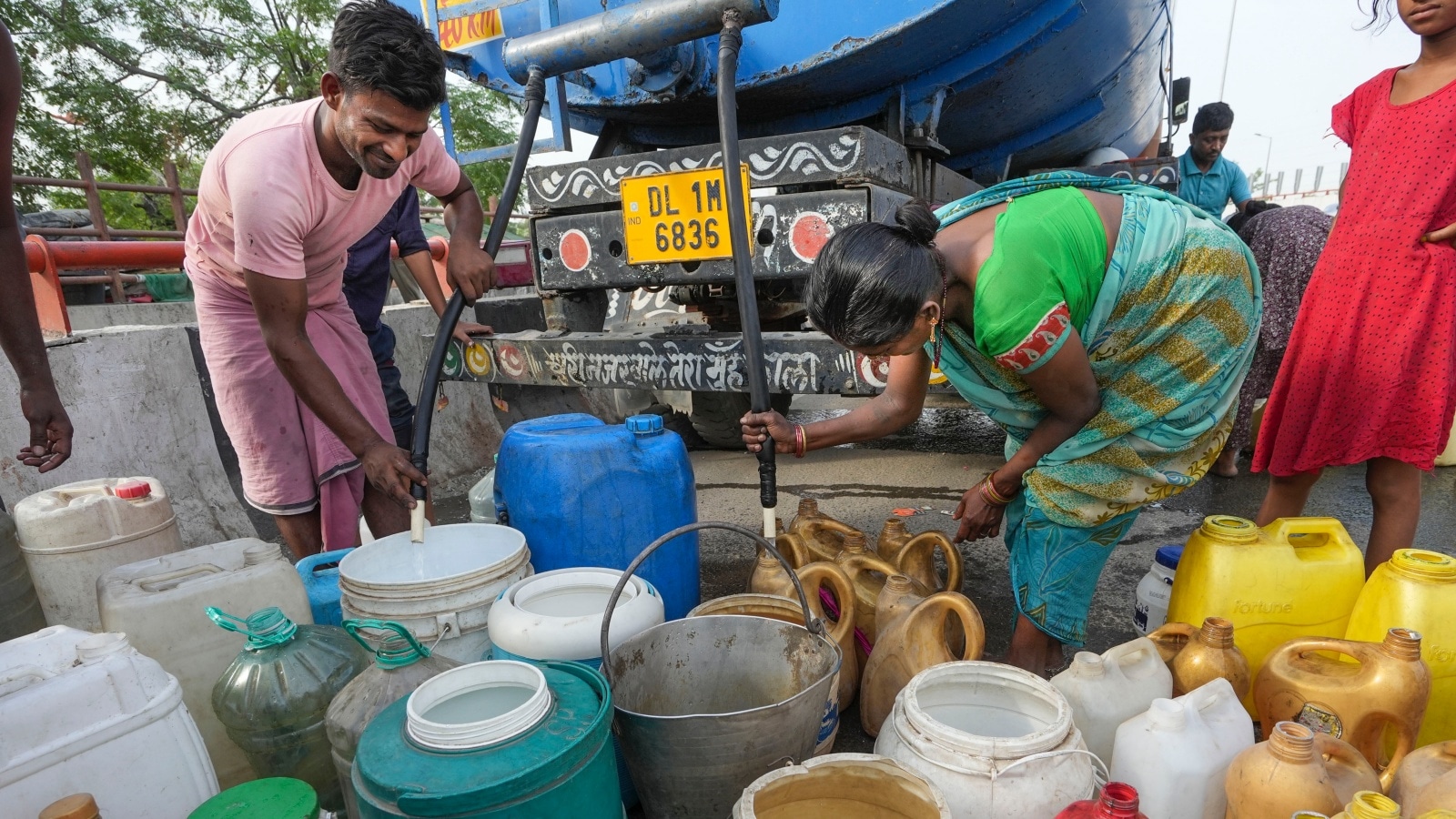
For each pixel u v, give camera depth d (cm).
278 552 160
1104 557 166
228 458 310
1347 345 175
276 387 195
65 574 192
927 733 114
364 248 245
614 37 208
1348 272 174
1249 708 159
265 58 1697
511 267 512
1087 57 324
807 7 263
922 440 450
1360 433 176
